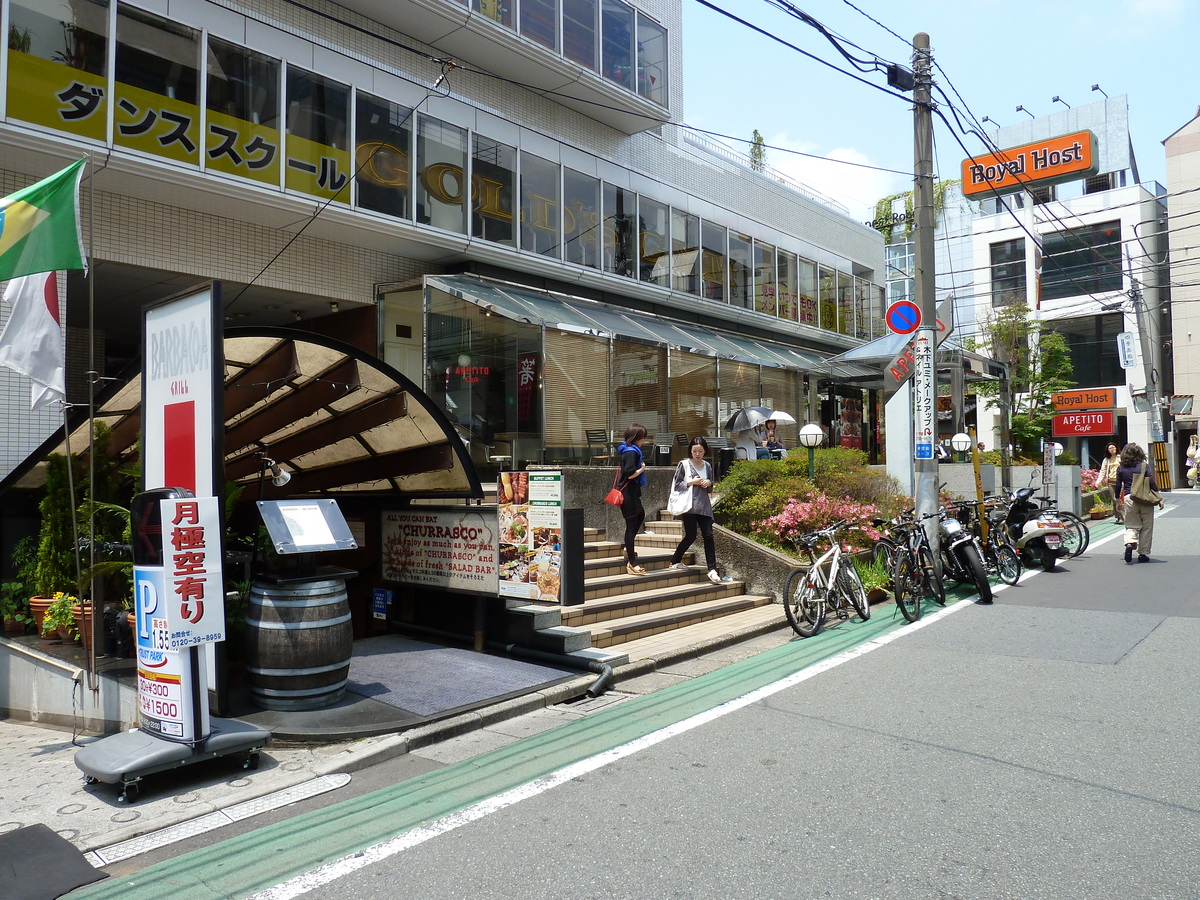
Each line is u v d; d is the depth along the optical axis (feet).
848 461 40.52
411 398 24.58
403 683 20.92
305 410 25.17
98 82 30.45
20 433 29.40
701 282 61.16
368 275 43.21
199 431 17.62
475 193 44.29
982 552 35.78
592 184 52.13
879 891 10.37
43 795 15.01
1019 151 115.14
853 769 14.60
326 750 16.78
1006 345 85.25
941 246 128.26
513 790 14.26
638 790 13.98
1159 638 23.67
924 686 19.71
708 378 55.98
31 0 28.86
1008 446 56.29
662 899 10.33
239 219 37.58
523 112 50.57
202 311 17.76
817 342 79.82
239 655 21.38
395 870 11.37
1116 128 120.26
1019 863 11.01
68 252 19.67
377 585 28.25
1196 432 109.40
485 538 24.49
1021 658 22.04
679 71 63.52
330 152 37.78
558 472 22.48
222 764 16.17
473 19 43.14
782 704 18.71
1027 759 14.82
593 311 51.08
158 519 15.72
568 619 25.76
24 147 28.94
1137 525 39.32
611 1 52.44
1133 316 110.32
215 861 12.00
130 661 20.77
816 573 26.81
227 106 34.19
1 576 26.89
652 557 33.14
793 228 75.31
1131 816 12.37
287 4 39.04
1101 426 109.91
